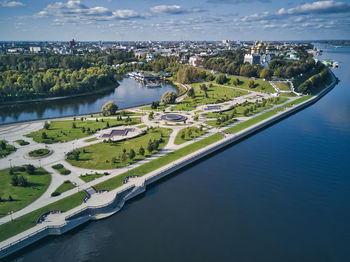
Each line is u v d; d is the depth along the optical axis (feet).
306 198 341.41
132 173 390.01
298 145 524.11
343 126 640.99
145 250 254.47
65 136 533.55
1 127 589.32
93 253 254.06
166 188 367.04
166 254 249.14
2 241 258.16
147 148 456.86
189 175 403.95
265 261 241.14
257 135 583.99
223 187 367.45
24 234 267.18
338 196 347.77
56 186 352.90
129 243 264.52
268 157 467.52
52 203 315.99
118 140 509.76
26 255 257.75
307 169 421.18
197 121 643.86
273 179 389.19
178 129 583.99
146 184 372.17
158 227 286.87
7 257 252.21
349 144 527.40
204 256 246.06
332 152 488.85
